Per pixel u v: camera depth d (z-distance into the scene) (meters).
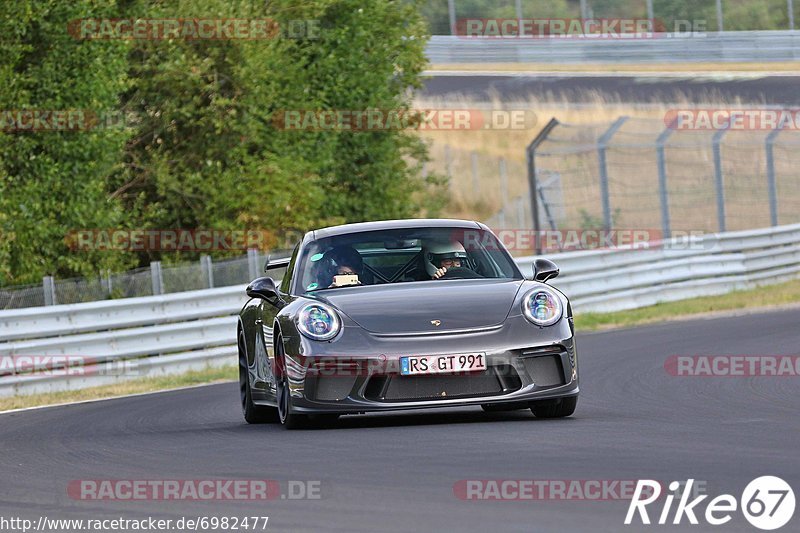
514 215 126.19
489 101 135.25
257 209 72.38
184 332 53.47
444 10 146.75
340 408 25.94
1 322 47.47
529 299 26.73
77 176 63.12
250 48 72.31
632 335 53.94
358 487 18.61
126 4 70.50
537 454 20.94
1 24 60.56
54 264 63.41
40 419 36.66
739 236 76.19
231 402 38.19
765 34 153.62
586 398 32.31
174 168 72.81
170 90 72.38
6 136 61.19
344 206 83.06
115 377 50.50
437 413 29.81
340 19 80.94
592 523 15.13
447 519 15.83
